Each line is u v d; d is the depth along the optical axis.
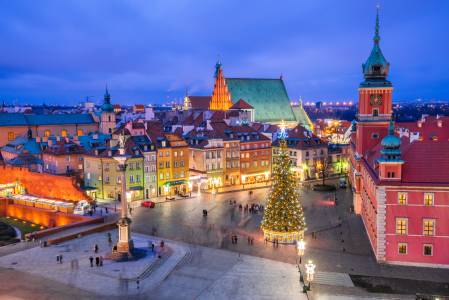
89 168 133.50
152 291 65.38
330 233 94.38
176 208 117.94
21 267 74.81
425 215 74.25
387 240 75.88
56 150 139.75
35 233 92.06
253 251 83.00
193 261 77.88
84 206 109.88
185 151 141.00
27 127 182.38
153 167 133.12
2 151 163.38
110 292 64.88
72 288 66.19
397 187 74.50
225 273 72.25
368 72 109.62
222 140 149.25
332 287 66.19
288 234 86.69
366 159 102.00
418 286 66.50
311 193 137.00
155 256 79.94
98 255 80.81
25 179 132.50
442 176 74.50
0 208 122.00
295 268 74.31
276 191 87.88
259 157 161.75
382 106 109.25
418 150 77.81
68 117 196.75
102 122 189.38
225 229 97.56
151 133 138.12
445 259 74.12
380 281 68.44
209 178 146.62
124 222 79.31
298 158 162.00
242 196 133.75
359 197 110.81
